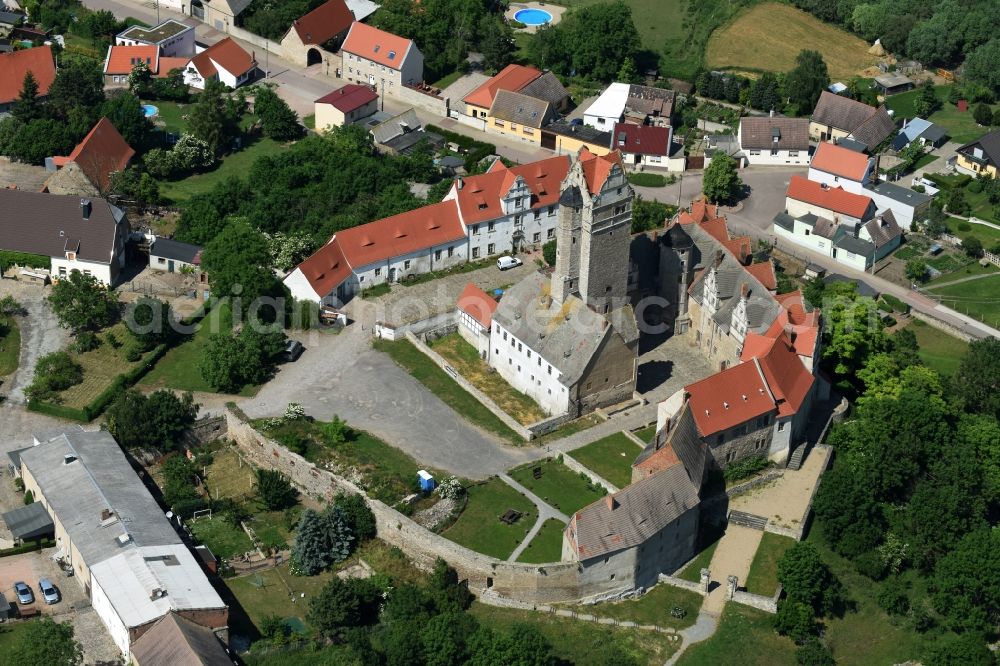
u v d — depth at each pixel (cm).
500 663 19725
